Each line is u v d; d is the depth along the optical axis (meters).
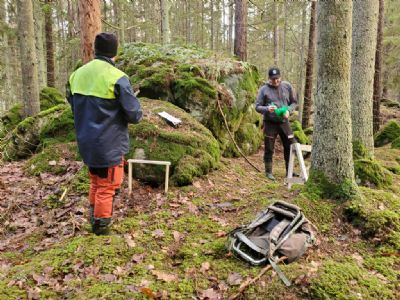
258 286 2.89
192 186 5.07
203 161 5.45
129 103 3.36
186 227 3.96
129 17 20.84
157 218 4.15
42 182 5.33
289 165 5.49
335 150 4.16
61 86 22.33
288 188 4.79
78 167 5.54
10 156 6.98
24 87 8.89
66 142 6.51
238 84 8.27
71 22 16.67
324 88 4.13
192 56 8.39
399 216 4.02
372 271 3.31
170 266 3.26
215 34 30.67
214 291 2.88
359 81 6.08
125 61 8.32
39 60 12.62
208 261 3.27
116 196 4.73
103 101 3.32
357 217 3.98
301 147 5.39
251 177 6.12
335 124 4.13
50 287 2.90
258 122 9.07
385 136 11.06
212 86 7.43
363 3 5.92
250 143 8.44
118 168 3.58
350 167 4.23
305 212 3.96
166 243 3.63
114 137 3.43
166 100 7.25
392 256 3.53
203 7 25.47
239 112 8.07
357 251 3.63
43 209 4.66
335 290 2.84
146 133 5.50
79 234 3.89
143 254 3.40
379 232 3.80
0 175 5.76
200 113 7.18
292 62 25.80
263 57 25.39
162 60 8.12
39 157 5.94
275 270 3.03
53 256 3.33
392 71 18.33
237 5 11.53
